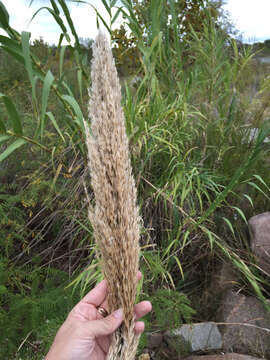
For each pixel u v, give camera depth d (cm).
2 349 67
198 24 161
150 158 96
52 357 55
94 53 38
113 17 87
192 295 95
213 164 112
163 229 95
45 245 101
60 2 70
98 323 54
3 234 90
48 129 122
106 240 42
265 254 93
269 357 78
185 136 106
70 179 99
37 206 104
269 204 112
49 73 65
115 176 40
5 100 64
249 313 88
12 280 84
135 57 151
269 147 122
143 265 84
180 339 80
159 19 106
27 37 63
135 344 48
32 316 71
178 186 94
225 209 109
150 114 98
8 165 111
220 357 76
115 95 39
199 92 132
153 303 80
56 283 89
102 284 67
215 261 100
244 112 128
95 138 40
